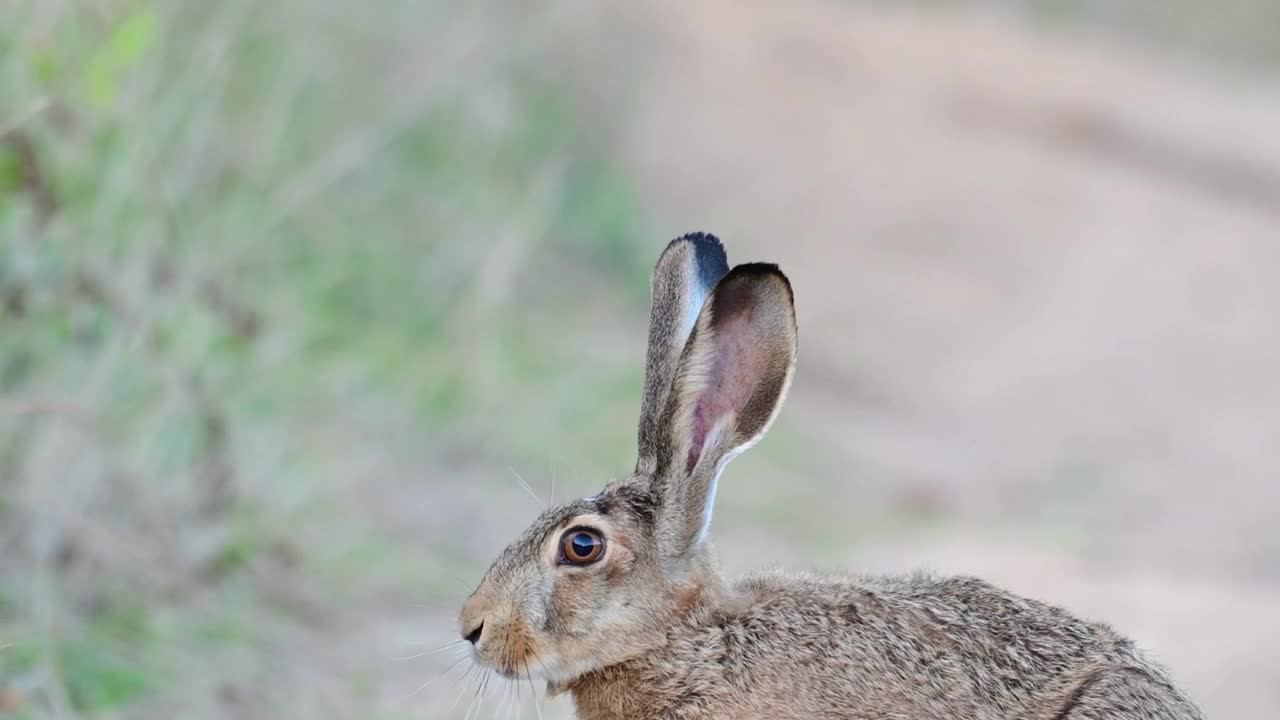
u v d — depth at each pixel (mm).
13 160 10125
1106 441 20062
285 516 11406
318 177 15750
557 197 21812
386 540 12047
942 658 7051
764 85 33562
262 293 13422
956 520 16297
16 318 10258
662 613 7426
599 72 27438
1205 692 10805
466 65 20031
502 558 7547
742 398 7371
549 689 7707
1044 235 28938
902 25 40906
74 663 9094
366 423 13984
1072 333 24344
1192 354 23844
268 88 15242
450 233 17672
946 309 24906
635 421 16375
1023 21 44125
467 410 15016
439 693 9672
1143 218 30219
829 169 30109
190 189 12820
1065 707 6848
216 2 14688
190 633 9805
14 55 10570
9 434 10055
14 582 9508
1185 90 38688
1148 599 13125
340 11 18000
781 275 7199
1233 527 16797
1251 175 32781
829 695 7137
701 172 28234
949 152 32250
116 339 10398
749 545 13984
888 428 19859
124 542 10102
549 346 18016
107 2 11703
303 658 9930
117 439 10523
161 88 13344
